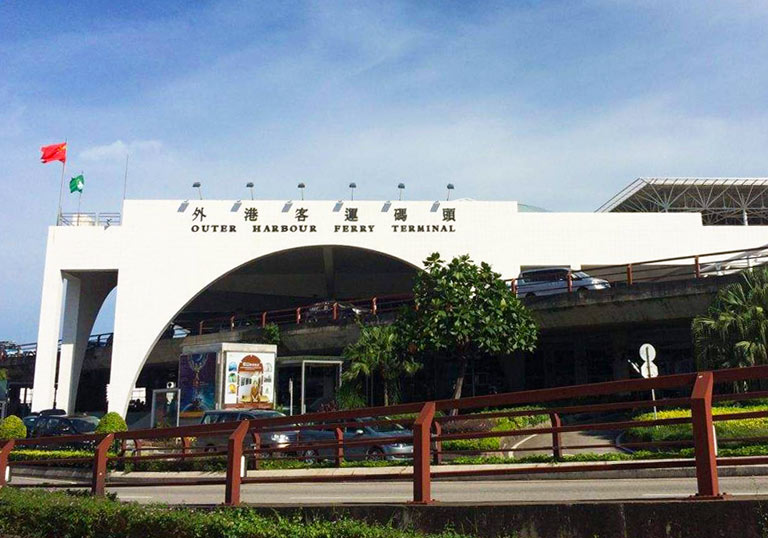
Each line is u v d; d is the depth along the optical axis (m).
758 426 19.31
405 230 42.22
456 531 7.56
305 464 21.67
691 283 29.56
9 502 9.88
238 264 42.31
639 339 39.19
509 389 40.81
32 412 42.16
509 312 29.92
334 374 39.84
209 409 28.77
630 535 6.75
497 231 42.16
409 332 30.22
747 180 47.28
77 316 46.31
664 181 47.50
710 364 24.91
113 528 8.65
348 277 55.97
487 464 18.61
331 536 7.10
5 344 55.94
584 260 42.16
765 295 24.47
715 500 6.38
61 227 43.97
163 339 46.88
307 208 42.53
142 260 42.47
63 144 45.56
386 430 22.66
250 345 29.61
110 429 30.16
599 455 17.91
